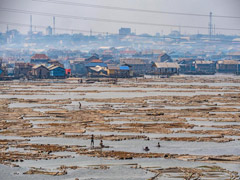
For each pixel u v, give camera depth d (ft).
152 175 649.20
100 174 653.30
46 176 646.33
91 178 638.12
